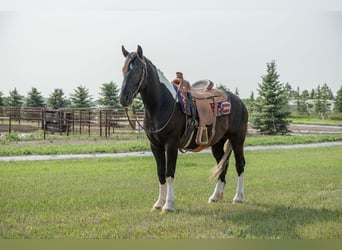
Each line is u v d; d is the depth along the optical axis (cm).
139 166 946
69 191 626
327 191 638
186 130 512
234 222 460
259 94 2725
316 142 1788
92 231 420
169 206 498
